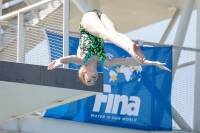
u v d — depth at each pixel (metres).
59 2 28.28
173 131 36.88
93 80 20.84
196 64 37.88
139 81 36.19
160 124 36.19
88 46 20.78
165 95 36.44
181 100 37.34
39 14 29.16
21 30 27.95
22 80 24.77
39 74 25.11
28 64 25.03
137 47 17.19
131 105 35.97
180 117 37.19
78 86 25.62
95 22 19.20
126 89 36.00
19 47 27.80
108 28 18.89
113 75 35.94
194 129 37.34
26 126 35.16
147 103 36.19
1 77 24.42
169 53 36.72
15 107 29.52
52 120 35.44
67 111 35.44
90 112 35.56
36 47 30.42
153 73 36.41
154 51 36.59
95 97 35.66
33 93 26.55
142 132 36.16
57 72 25.39
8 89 25.75
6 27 30.80
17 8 49.28
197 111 37.47
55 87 25.28
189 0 45.88
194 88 37.56
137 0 60.19
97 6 50.72
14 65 24.80
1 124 34.97
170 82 36.47
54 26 28.66
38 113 35.47
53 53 30.80
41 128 35.25
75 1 40.41
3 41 30.55
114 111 35.72
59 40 30.77
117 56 35.69
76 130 35.53
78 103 35.56
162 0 59.56
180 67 37.75
